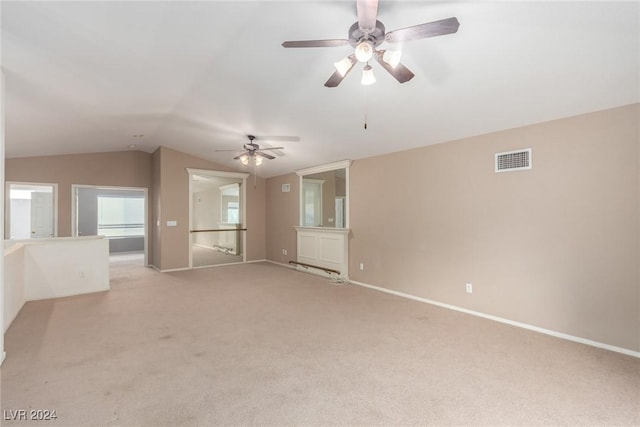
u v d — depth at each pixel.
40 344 2.94
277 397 2.11
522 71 2.60
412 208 4.54
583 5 1.91
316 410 1.98
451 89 3.02
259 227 8.12
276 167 7.05
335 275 5.83
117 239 10.09
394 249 4.81
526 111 3.13
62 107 3.93
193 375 2.39
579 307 3.00
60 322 3.54
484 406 2.01
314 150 5.46
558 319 3.13
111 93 3.71
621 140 2.76
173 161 6.84
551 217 3.17
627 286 2.73
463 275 3.92
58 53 2.71
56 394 2.13
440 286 4.18
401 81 2.37
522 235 3.39
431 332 3.25
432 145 4.27
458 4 2.05
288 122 4.49
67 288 4.71
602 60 2.33
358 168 5.45
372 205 5.18
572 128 3.04
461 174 3.94
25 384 2.25
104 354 2.73
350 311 3.96
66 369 2.47
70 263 4.74
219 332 3.26
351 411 1.97
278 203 7.69
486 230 3.69
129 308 4.08
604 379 2.32
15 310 3.71
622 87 2.56
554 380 2.31
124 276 6.15
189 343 2.98
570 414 1.93
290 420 1.89
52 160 6.33
